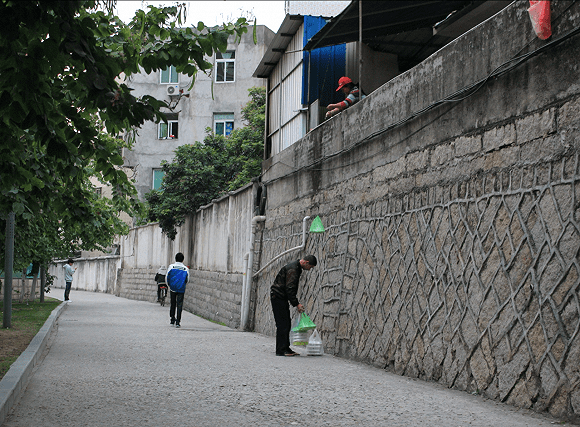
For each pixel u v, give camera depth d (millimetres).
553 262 5617
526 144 6125
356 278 10062
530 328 5852
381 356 8922
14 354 8734
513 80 6375
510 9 6449
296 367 8773
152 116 4984
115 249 42406
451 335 7195
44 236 18578
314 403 6109
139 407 5828
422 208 8102
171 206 26734
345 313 10383
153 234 32781
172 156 37781
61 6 4359
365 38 13062
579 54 5477
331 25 11844
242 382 7301
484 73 6867
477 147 6957
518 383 5961
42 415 5473
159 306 27125
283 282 10445
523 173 6137
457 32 12680
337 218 11102
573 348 5281
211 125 37656
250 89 30797
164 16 5730
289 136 15453
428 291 7789
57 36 4508
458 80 7379
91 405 5898
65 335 12859
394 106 9000
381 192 9359
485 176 6770
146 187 37750
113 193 9680
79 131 5641
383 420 5375
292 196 13906
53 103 5539
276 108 16766
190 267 26281
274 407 5902
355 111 10438
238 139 28156
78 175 7918
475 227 6891
